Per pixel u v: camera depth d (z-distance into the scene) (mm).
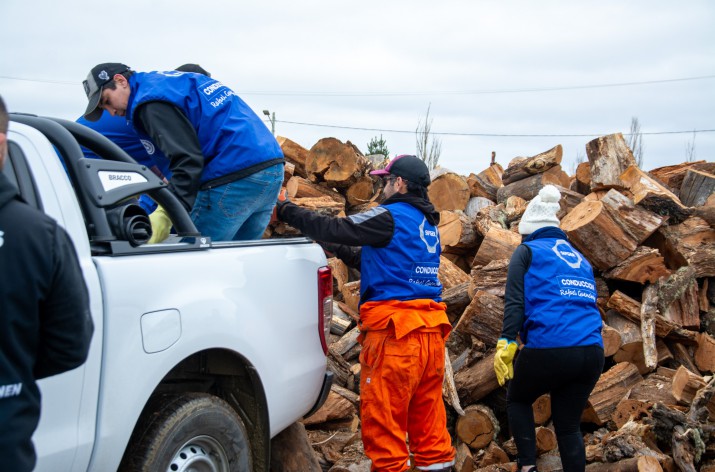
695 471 3711
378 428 3271
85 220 2275
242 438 2678
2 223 1501
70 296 1599
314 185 6590
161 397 2469
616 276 5262
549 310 3512
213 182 3305
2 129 1572
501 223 6215
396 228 3369
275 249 3010
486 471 4141
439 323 3363
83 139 2562
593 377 3549
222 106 3283
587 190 7074
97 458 2074
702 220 5684
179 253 2506
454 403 4504
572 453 3580
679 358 5117
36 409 1559
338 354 4836
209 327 2488
